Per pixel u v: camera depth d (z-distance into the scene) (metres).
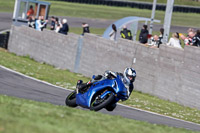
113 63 66.75
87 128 18.17
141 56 60.91
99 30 122.50
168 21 62.22
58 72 68.12
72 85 51.50
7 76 49.06
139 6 166.50
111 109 28.98
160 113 41.16
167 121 36.06
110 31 76.56
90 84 28.41
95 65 70.75
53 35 81.25
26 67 63.06
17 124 15.78
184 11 162.38
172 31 123.06
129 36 66.62
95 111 26.92
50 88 45.88
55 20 87.75
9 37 98.62
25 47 90.88
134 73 27.23
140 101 47.44
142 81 60.59
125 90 26.88
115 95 26.45
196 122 39.50
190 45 51.75
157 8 165.38
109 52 67.69
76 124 18.75
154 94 58.03
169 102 53.75
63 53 78.25
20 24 101.62
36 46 86.75
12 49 96.50
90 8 159.50
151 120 34.88
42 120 18.08
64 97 40.81
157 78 57.50
